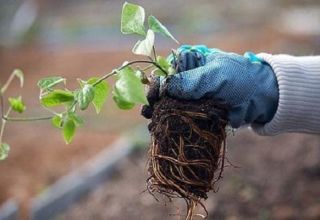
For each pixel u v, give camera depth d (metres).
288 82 1.57
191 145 1.46
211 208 3.43
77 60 8.92
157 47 9.16
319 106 1.58
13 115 6.27
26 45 10.21
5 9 10.87
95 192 4.10
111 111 6.17
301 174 3.75
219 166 1.68
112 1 13.10
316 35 8.83
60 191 4.00
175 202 3.60
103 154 4.77
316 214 3.24
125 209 3.69
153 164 1.50
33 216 3.84
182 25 10.79
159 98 1.50
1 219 3.74
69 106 1.51
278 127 1.60
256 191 3.60
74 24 11.49
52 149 5.16
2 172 4.69
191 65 1.51
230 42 9.13
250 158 4.14
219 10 11.78
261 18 10.87
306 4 11.32
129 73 1.31
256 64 1.60
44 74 8.26
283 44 8.48
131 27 1.42
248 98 1.52
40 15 11.23
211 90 1.47
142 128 5.32
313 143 4.18
